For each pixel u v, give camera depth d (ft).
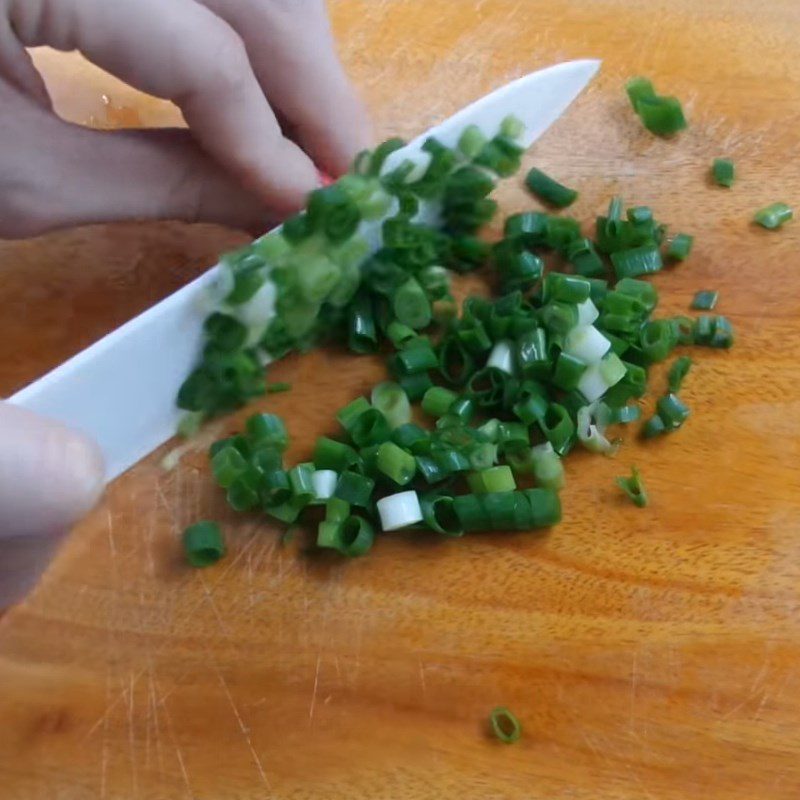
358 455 0.96
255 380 0.97
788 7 1.13
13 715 0.89
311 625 0.91
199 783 0.87
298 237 0.92
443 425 0.97
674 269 1.03
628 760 0.88
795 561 0.93
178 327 0.90
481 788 0.87
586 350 0.98
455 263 1.04
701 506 0.95
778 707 0.89
